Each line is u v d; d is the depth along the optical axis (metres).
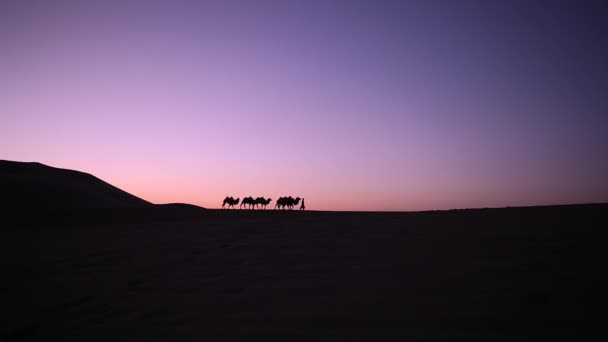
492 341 3.96
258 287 6.45
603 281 5.29
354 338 4.29
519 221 10.09
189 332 4.84
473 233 9.07
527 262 6.43
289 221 13.77
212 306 5.73
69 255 10.39
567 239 7.65
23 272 8.80
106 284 7.41
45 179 39.72
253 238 10.89
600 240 7.33
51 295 6.95
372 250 8.31
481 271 6.20
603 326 4.09
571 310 4.53
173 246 10.61
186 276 7.52
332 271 7.00
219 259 8.70
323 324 4.73
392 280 6.17
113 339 4.85
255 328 4.78
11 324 5.71
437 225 10.59
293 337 4.43
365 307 5.16
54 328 5.45
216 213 24.23
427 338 4.14
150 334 4.89
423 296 5.37
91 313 5.91
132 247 10.88
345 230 11.03
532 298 4.96
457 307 4.89
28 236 15.60
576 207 11.80
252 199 34.84
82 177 52.09
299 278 6.75
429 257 7.33
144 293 6.65
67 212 24.72
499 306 4.81
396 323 4.59
